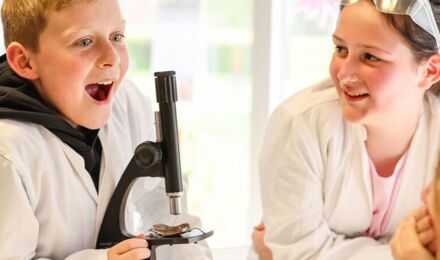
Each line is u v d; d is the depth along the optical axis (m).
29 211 0.97
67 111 1.01
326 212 1.28
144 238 0.99
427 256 0.84
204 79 1.97
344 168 1.25
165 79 0.96
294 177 1.24
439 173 0.80
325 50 1.80
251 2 1.80
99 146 1.09
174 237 0.98
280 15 1.75
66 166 1.03
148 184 1.17
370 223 1.30
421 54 1.14
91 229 1.07
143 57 1.97
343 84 1.15
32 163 0.98
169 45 1.99
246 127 1.89
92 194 1.06
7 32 1.02
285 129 1.26
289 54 1.78
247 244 1.74
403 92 1.16
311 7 1.77
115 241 1.05
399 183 1.28
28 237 0.97
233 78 1.92
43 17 0.96
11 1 1.00
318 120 1.24
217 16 1.94
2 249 0.95
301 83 1.80
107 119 1.02
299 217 1.24
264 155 1.30
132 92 1.19
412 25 1.11
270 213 1.28
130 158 1.14
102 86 1.03
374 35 1.10
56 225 1.02
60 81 0.98
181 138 1.92
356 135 1.24
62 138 1.03
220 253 1.69
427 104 1.27
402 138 1.24
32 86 1.02
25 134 0.98
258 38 1.76
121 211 1.05
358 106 1.16
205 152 1.92
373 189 1.27
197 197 1.87
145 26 1.97
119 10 1.01
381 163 1.27
